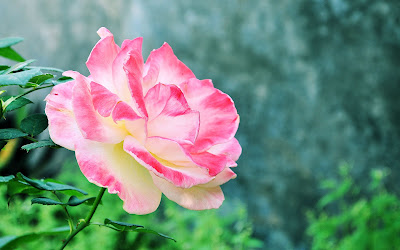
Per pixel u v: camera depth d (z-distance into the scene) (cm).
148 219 425
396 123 476
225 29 511
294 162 500
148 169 63
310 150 495
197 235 389
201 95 73
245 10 505
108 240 364
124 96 71
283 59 499
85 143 65
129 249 393
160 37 526
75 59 553
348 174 485
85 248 349
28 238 88
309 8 491
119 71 70
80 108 64
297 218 500
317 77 492
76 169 502
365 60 481
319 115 493
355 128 485
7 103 73
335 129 489
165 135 68
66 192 89
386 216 402
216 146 76
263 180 508
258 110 507
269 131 505
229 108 72
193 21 518
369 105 481
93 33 551
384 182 475
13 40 82
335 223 417
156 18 527
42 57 552
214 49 514
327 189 489
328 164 491
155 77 72
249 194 511
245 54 507
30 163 507
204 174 67
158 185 66
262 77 505
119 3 541
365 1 479
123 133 67
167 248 391
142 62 71
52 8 550
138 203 65
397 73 476
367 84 481
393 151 476
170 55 76
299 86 496
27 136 71
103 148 66
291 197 502
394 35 476
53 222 356
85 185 430
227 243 439
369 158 481
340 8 484
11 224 345
